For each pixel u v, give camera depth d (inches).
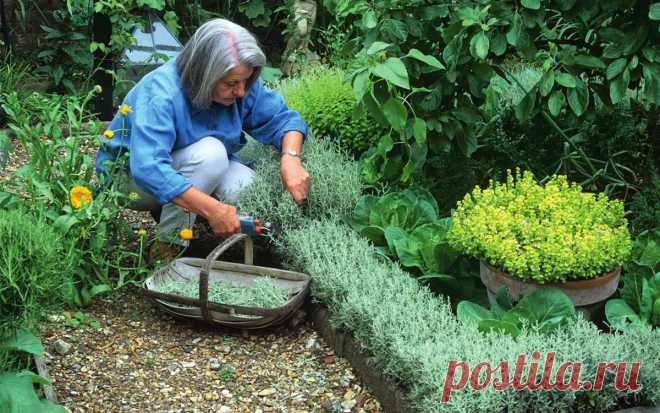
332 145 156.4
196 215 140.5
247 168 138.9
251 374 111.4
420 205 130.4
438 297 115.0
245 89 126.1
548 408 93.9
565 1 123.1
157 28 216.2
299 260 126.0
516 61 199.8
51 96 211.0
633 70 124.7
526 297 103.4
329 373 111.8
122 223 130.5
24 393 90.4
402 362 98.5
